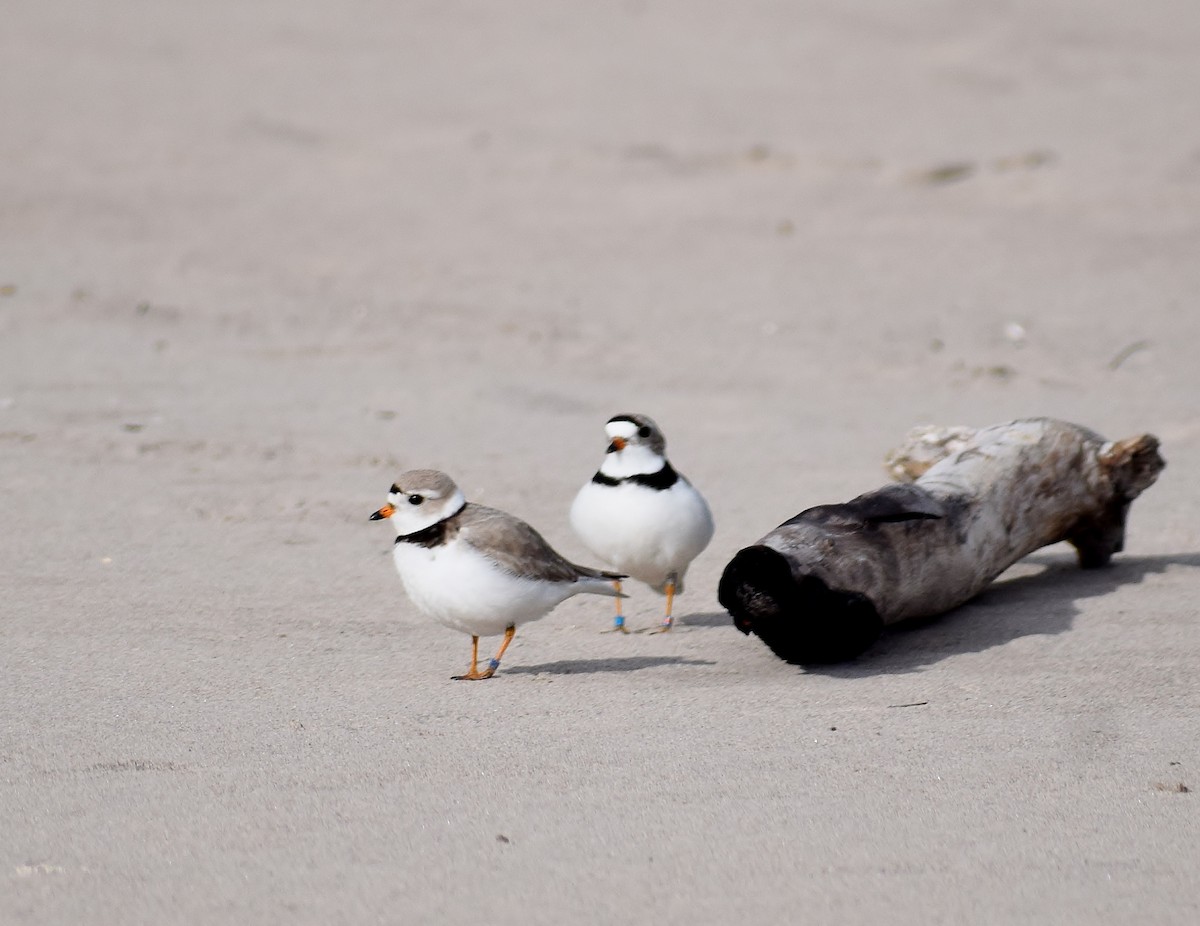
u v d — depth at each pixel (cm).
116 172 2739
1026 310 2030
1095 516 1020
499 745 735
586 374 1730
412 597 846
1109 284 2158
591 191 2723
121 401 1538
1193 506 1209
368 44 3938
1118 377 1705
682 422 1530
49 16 4075
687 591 1050
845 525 881
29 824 638
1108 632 912
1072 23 4131
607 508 941
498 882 587
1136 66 3694
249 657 877
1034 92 3481
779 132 3159
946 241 2411
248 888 581
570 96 3466
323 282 2144
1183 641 891
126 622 935
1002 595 999
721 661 894
